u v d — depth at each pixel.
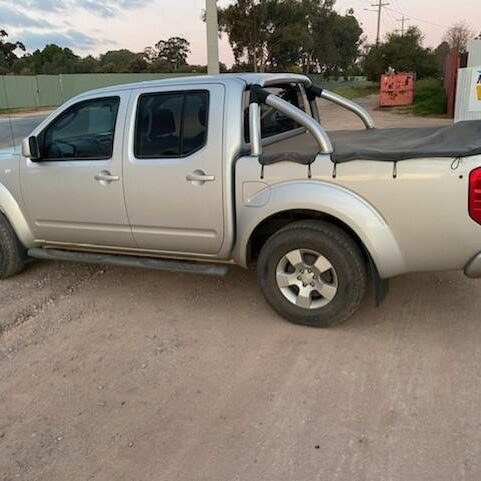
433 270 3.58
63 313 4.41
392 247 3.53
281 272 3.93
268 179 3.74
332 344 3.70
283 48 47.56
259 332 3.93
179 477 2.54
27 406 3.16
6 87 37.56
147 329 4.07
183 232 4.13
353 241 3.69
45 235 4.81
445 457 2.58
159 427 2.92
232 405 3.08
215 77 3.99
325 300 3.84
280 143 4.40
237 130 3.82
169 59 75.00
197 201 3.97
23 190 4.71
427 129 4.71
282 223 4.04
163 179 4.04
